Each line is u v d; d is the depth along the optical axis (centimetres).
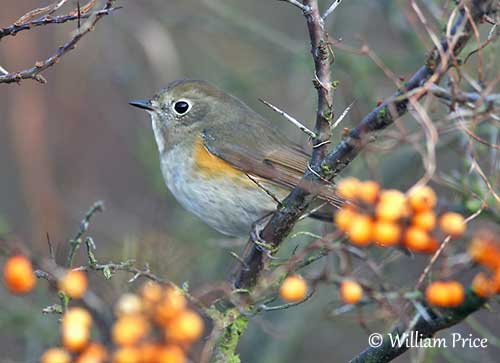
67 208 1441
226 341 719
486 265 577
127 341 534
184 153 1154
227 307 745
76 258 1293
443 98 678
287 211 754
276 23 1655
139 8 1535
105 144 1499
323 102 707
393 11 1402
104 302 780
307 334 1406
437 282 584
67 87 1456
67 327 536
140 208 1451
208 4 1431
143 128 1517
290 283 588
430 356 920
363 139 684
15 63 1381
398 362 1151
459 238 599
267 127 1174
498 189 920
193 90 1183
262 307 656
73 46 724
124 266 656
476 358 1095
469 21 655
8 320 1200
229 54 1655
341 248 616
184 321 538
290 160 1145
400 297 613
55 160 1449
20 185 1409
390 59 1400
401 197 601
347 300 586
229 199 1124
